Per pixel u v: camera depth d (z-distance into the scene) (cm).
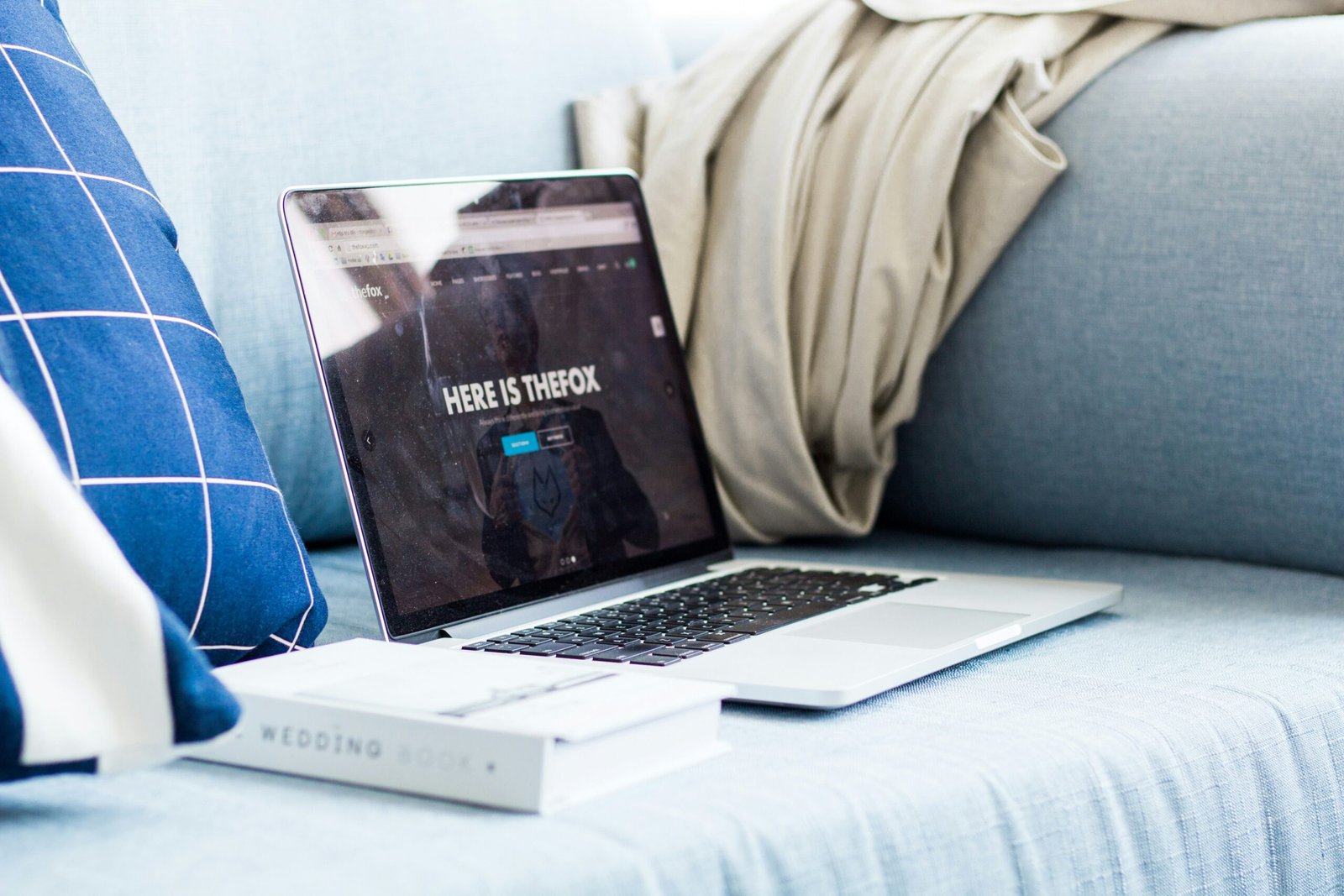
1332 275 88
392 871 41
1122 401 98
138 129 94
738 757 54
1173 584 91
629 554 88
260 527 66
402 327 81
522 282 89
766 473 105
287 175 101
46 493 49
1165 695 63
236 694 53
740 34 117
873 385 102
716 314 107
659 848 44
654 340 96
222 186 98
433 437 80
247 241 99
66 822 47
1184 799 58
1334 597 85
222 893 40
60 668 47
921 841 50
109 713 47
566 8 116
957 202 102
